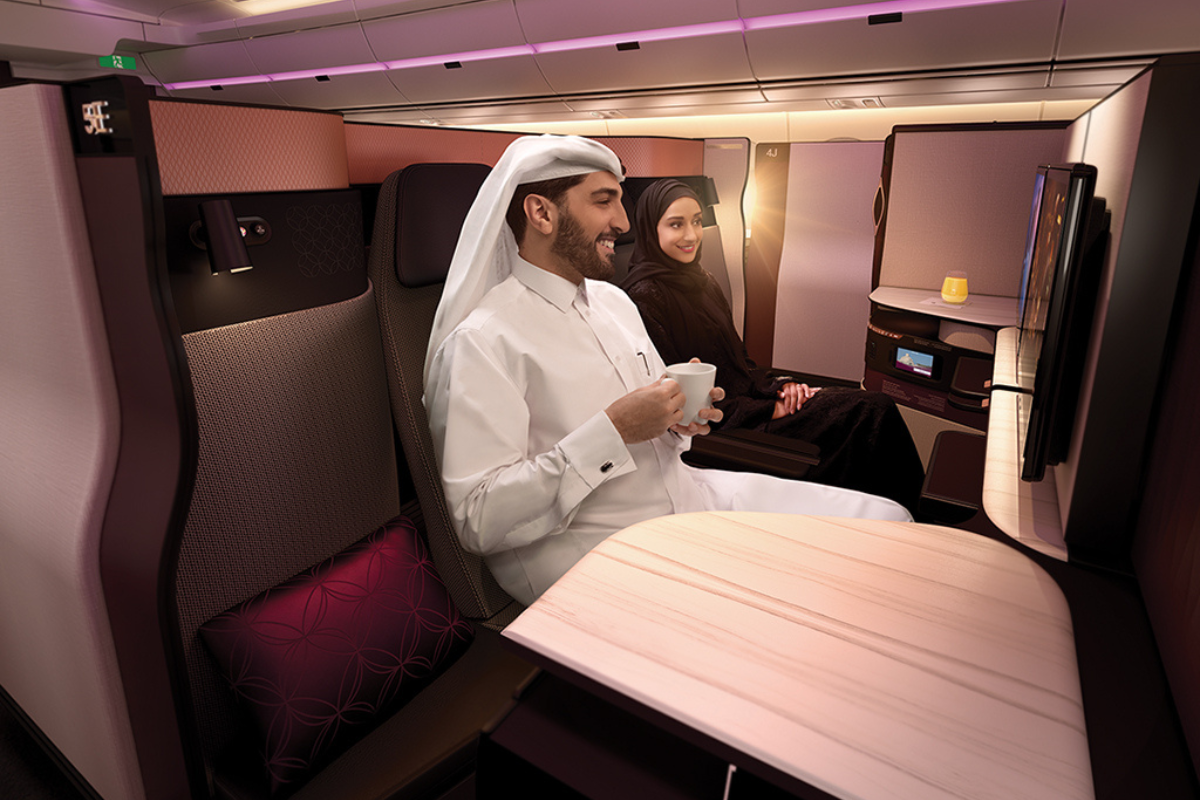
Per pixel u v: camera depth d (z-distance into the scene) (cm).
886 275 293
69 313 84
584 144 111
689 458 163
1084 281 81
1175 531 65
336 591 100
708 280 230
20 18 641
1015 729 45
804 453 156
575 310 121
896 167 277
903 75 343
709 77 400
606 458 103
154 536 85
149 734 100
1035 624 56
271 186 96
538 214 115
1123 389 74
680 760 51
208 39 631
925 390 254
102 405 87
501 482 102
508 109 525
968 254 273
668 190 204
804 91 384
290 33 564
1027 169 255
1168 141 66
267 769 87
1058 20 285
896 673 50
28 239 86
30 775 134
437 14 464
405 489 174
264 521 101
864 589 59
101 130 75
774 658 51
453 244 123
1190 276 68
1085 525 80
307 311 104
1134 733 55
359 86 578
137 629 91
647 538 67
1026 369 129
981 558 65
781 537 68
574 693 56
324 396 109
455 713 99
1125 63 290
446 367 107
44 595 104
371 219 155
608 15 394
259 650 91
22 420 101
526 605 122
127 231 77
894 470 201
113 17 657
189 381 81
